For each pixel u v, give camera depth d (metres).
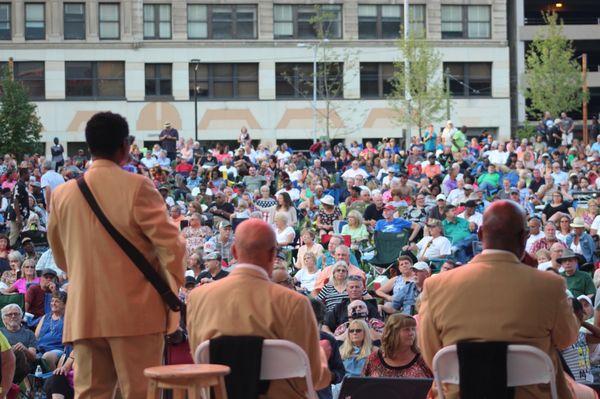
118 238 6.96
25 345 14.71
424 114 62.72
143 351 6.98
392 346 10.23
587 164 37.56
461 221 23.30
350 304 12.62
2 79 55.78
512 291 6.38
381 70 71.69
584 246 21.48
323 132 70.50
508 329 6.33
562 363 7.47
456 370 6.42
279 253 20.67
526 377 6.29
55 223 7.16
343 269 15.80
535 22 80.25
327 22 71.38
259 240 6.76
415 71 62.69
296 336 6.61
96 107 68.94
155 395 6.30
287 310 6.61
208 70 70.62
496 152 41.00
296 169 38.78
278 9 71.25
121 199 6.98
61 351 14.95
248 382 6.46
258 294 6.66
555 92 70.44
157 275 7.01
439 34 72.62
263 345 6.48
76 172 34.34
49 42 68.56
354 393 8.66
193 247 22.55
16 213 26.98
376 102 71.12
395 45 71.44
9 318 14.70
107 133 7.10
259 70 70.81
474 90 73.12
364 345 12.20
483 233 6.61
